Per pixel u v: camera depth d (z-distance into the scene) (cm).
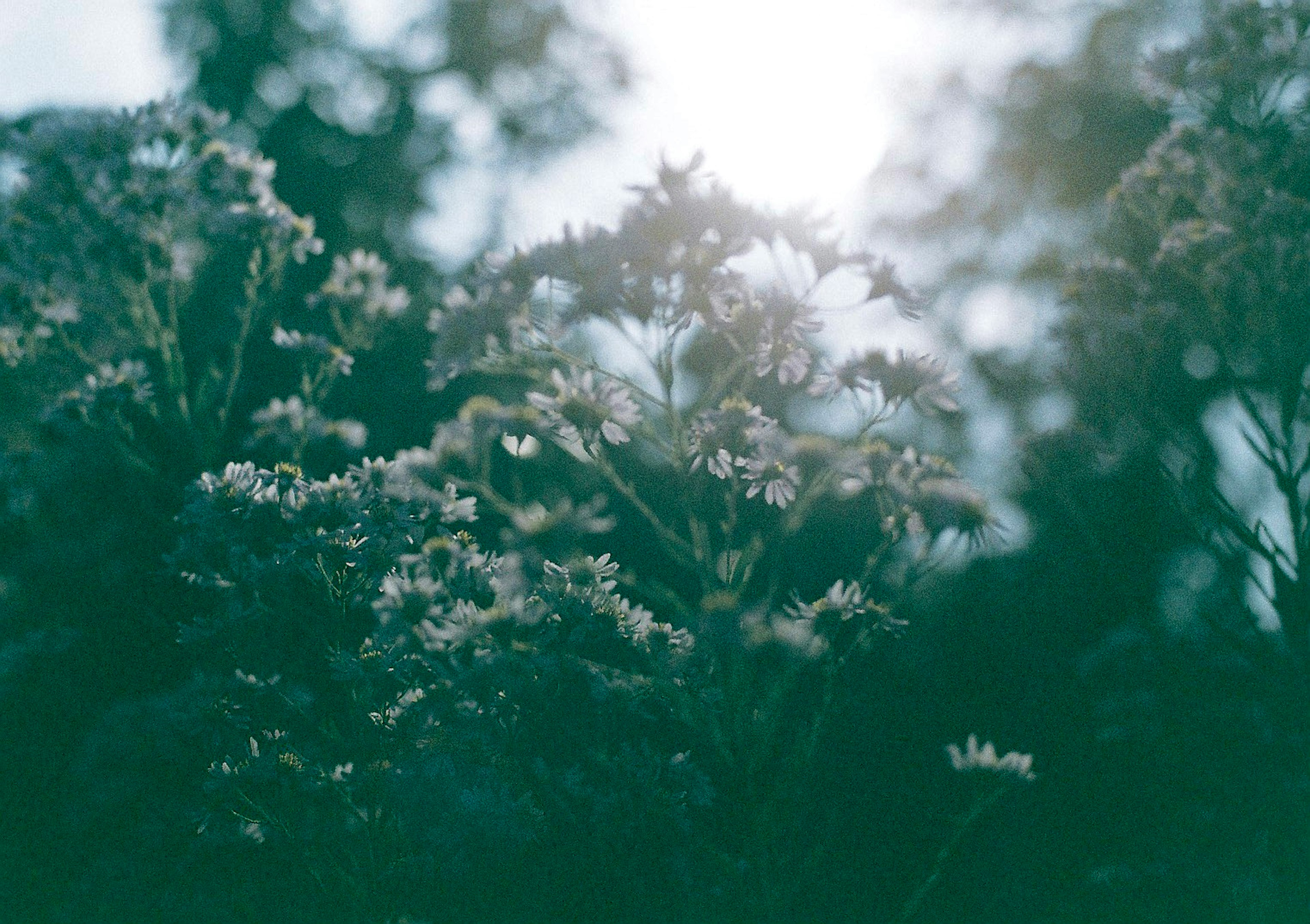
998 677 511
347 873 450
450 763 406
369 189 1222
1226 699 481
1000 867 449
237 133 1203
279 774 426
